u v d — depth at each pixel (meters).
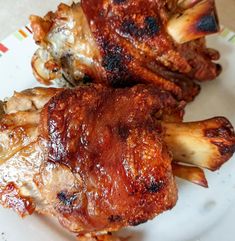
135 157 0.13
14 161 0.15
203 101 0.19
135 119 0.14
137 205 0.14
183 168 0.15
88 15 0.16
